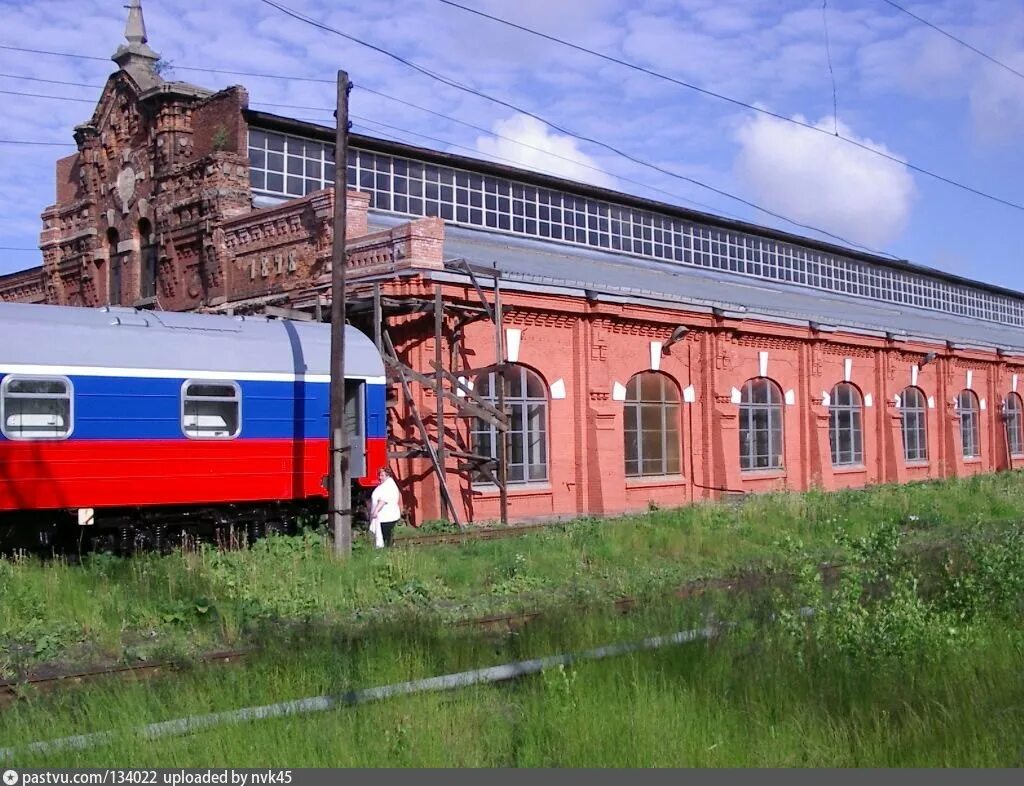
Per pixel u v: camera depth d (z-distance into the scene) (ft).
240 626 37.35
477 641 33.86
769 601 38.58
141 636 36.55
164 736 23.07
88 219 97.35
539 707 25.50
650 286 100.99
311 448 62.34
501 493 74.43
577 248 112.68
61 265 100.53
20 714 25.93
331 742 22.90
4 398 50.90
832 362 114.62
